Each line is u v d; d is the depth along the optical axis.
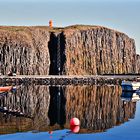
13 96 138.12
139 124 81.19
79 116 93.00
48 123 80.44
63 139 66.06
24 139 65.19
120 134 70.44
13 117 86.69
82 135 69.19
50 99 131.38
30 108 105.31
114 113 98.94
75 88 189.12
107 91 172.62
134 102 126.44
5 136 66.81
